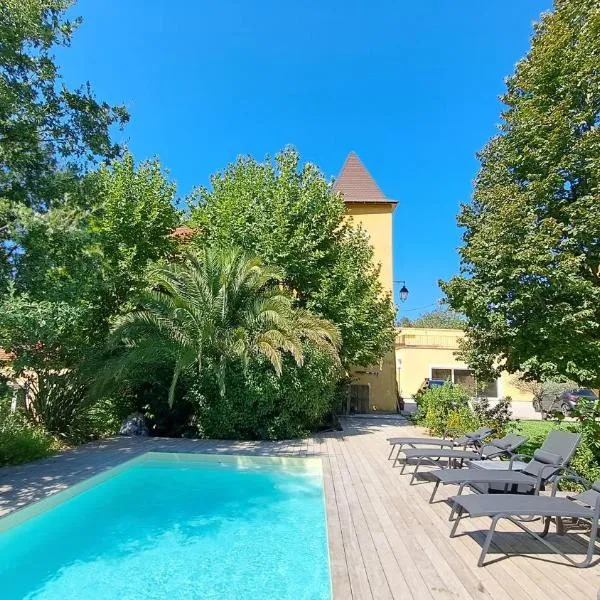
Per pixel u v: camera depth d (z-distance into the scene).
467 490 7.43
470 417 13.35
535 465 6.88
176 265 12.88
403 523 5.80
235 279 13.14
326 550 5.34
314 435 13.62
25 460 9.19
